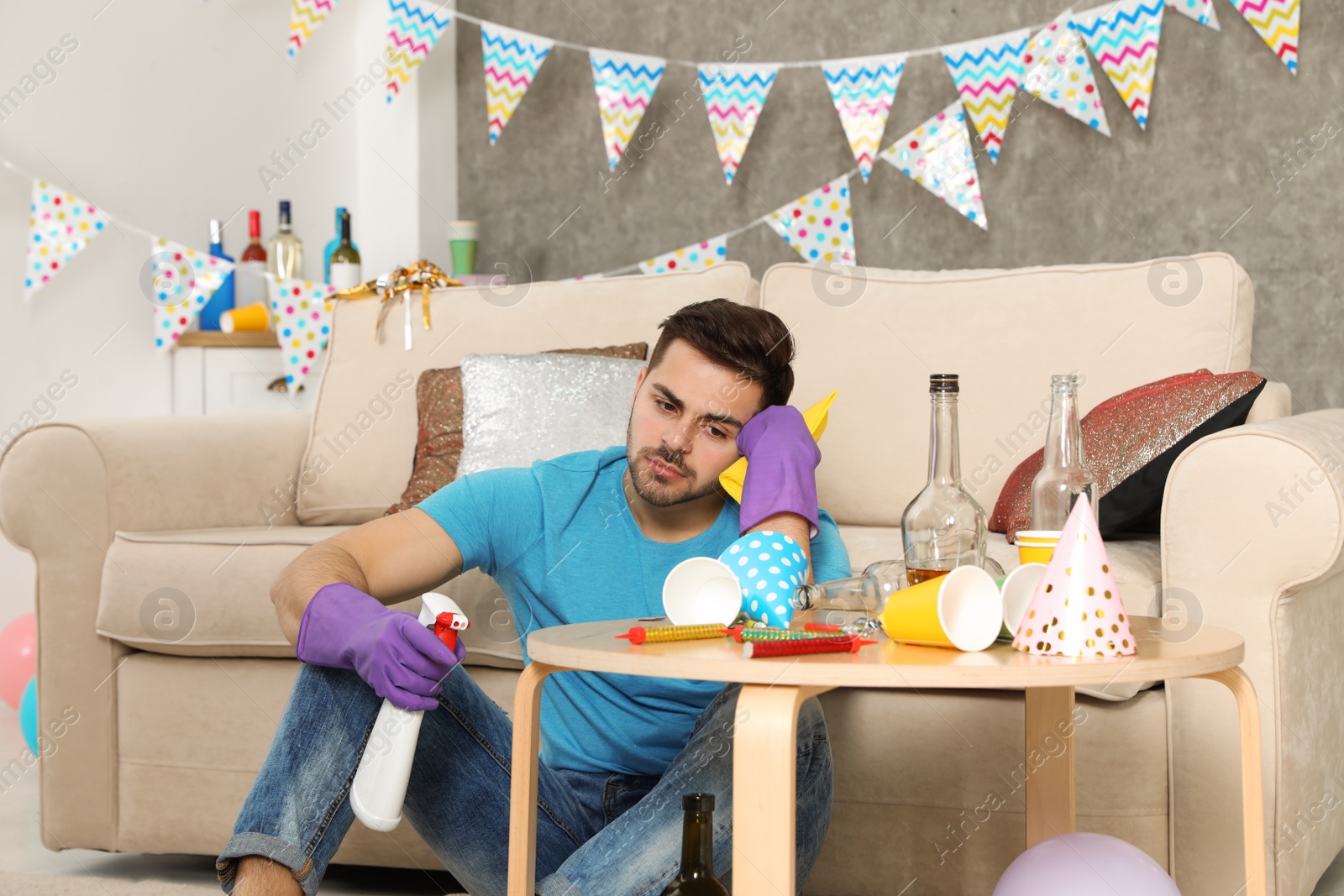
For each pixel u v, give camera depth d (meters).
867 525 2.05
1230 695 1.38
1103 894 1.02
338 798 1.01
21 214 2.90
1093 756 1.45
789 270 2.18
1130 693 1.42
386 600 1.17
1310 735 1.46
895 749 1.52
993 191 3.16
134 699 1.81
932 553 1.02
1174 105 3.00
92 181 3.02
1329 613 1.55
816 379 2.09
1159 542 1.66
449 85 3.67
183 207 3.21
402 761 0.98
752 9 3.39
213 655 1.78
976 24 3.17
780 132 3.37
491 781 1.11
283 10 3.46
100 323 3.05
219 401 3.12
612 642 0.93
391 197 3.58
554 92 3.60
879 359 2.07
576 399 2.05
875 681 0.81
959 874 1.50
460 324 2.33
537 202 3.63
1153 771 1.43
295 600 1.05
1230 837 1.38
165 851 1.79
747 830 0.82
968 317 2.05
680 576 0.99
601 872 1.00
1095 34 2.76
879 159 3.26
